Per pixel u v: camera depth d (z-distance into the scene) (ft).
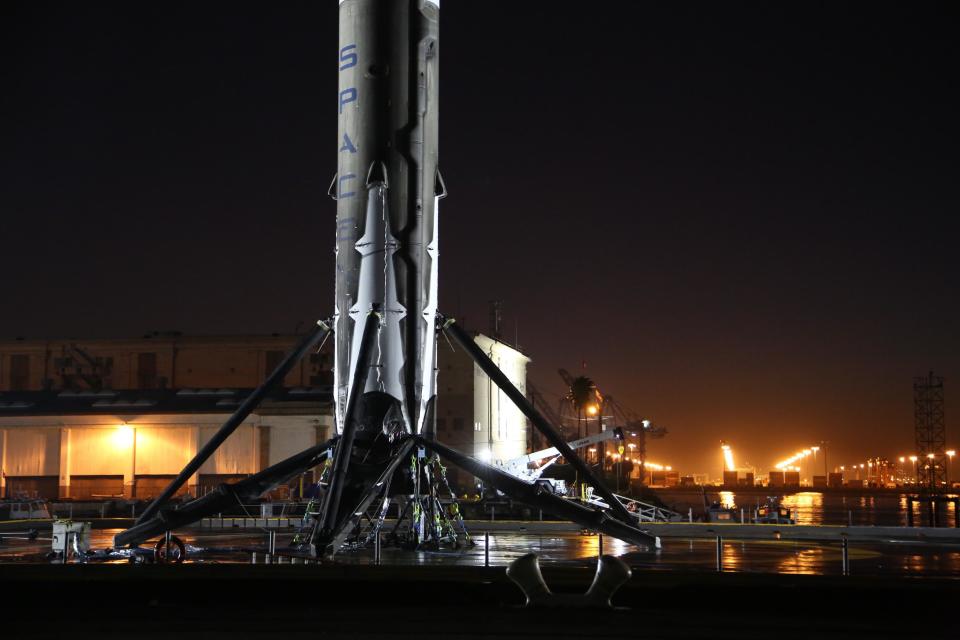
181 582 44.42
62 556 99.40
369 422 105.60
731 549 118.83
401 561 96.53
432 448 106.83
